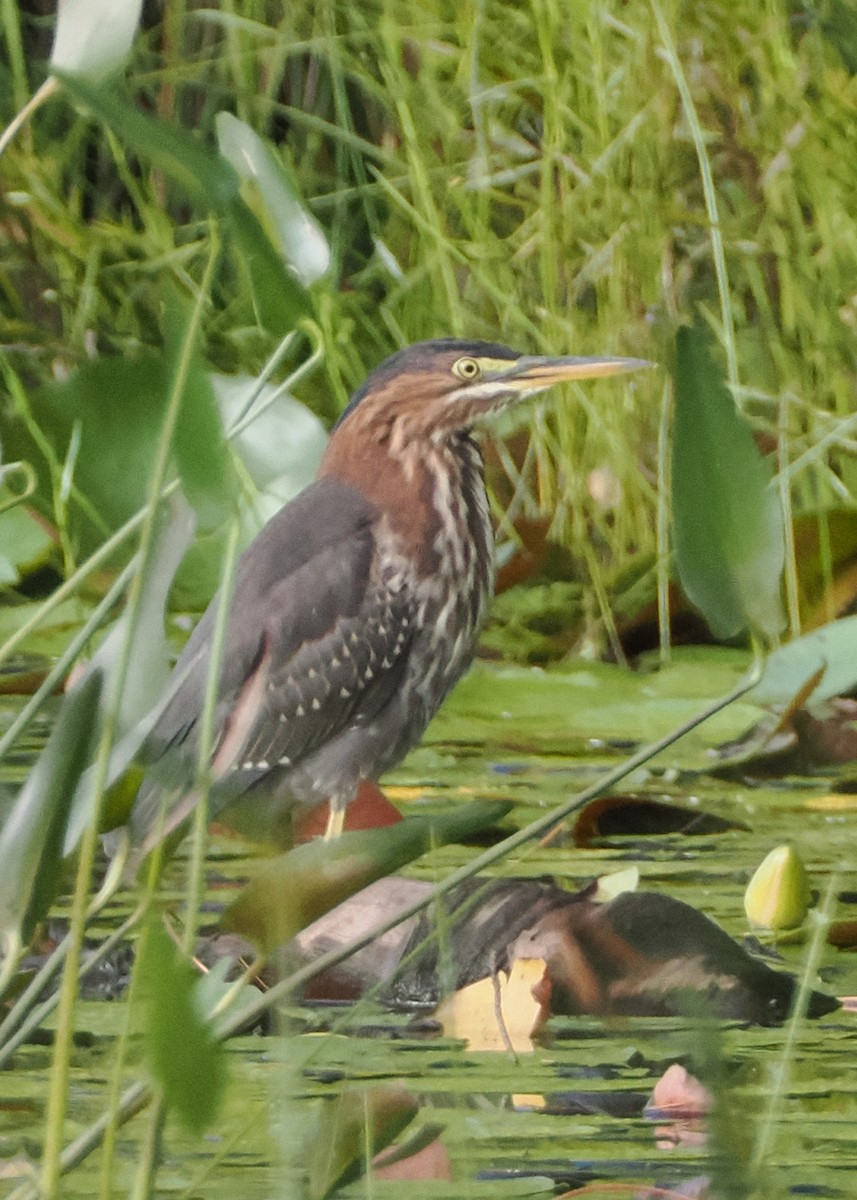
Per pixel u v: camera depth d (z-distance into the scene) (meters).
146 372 11.23
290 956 6.76
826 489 14.07
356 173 15.38
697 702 12.07
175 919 8.14
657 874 8.77
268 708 9.72
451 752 11.32
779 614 6.02
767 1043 6.77
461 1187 5.46
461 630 10.51
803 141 14.38
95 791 5.02
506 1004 7.13
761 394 13.60
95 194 16.72
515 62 15.52
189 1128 4.56
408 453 10.41
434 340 10.69
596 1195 5.38
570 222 14.69
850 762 10.70
